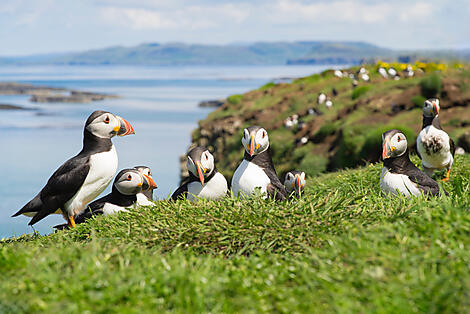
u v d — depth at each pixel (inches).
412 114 798.5
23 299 125.4
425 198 206.2
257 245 177.8
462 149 601.0
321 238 173.3
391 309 120.4
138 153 1514.5
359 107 903.7
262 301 128.0
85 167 234.5
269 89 1418.6
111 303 123.8
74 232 217.8
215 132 1262.3
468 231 151.1
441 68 1134.4
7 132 2198.6
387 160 237.3
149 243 186.4
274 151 995.9
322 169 810.8
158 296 127.7
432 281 125.6
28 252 158.2
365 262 140.2
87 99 4330.7
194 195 227.6
